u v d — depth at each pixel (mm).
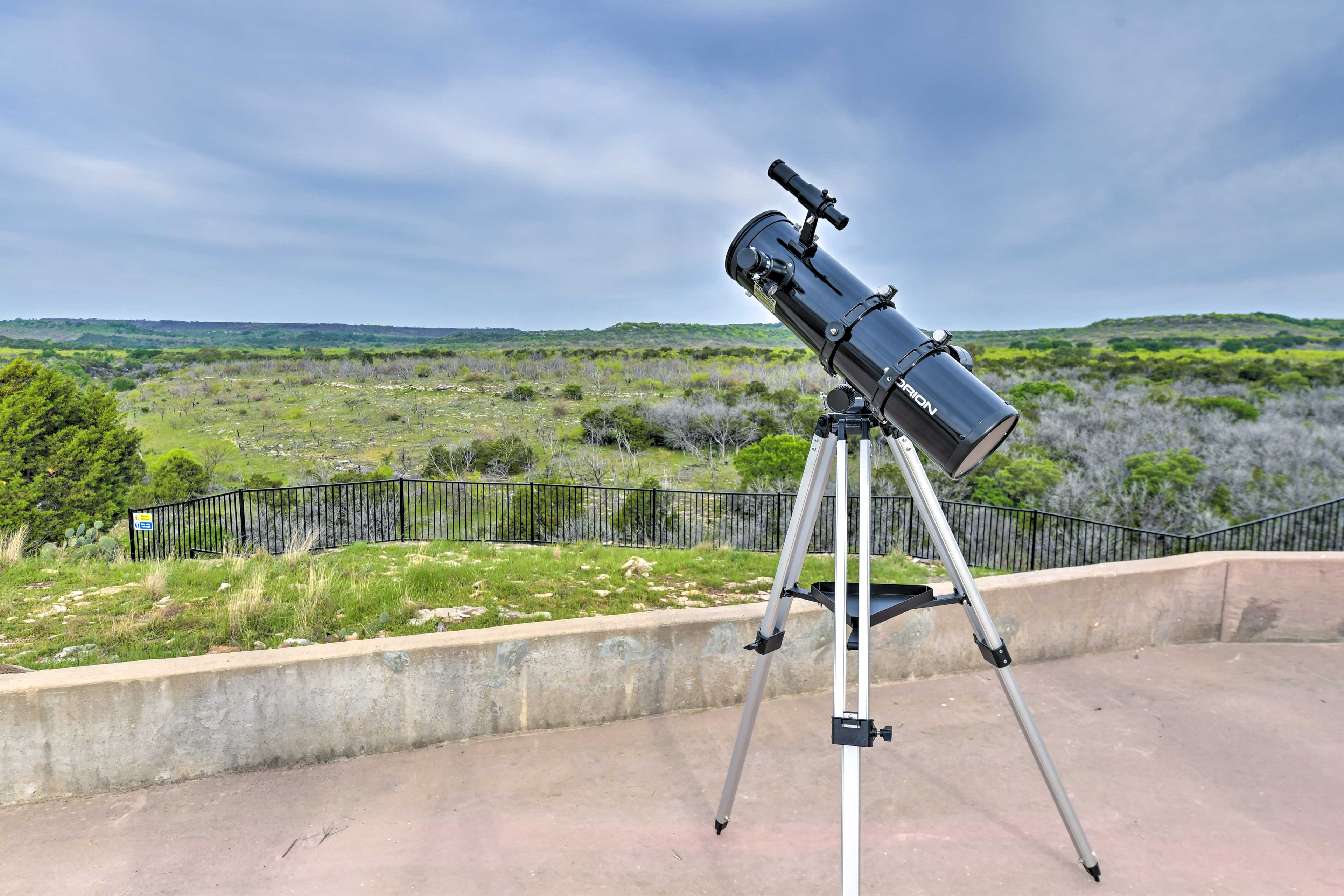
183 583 6727
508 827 2426
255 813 2506
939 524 2059
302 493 14141
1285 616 4031
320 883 2143
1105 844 2303
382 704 2898
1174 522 14547
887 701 3387
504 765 2832
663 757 2893
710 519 14023
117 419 18922
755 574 8156
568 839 2361
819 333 1968
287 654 2811
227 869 2205
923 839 2348
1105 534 12391
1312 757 2836
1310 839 2318
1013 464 16156
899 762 2842
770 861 2238
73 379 18438
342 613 5727
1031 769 2779
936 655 3643
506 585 6906
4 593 6281
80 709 2564
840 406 1980
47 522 15953
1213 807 2504
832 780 2711
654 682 3229
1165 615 3994
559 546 10844
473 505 14602
